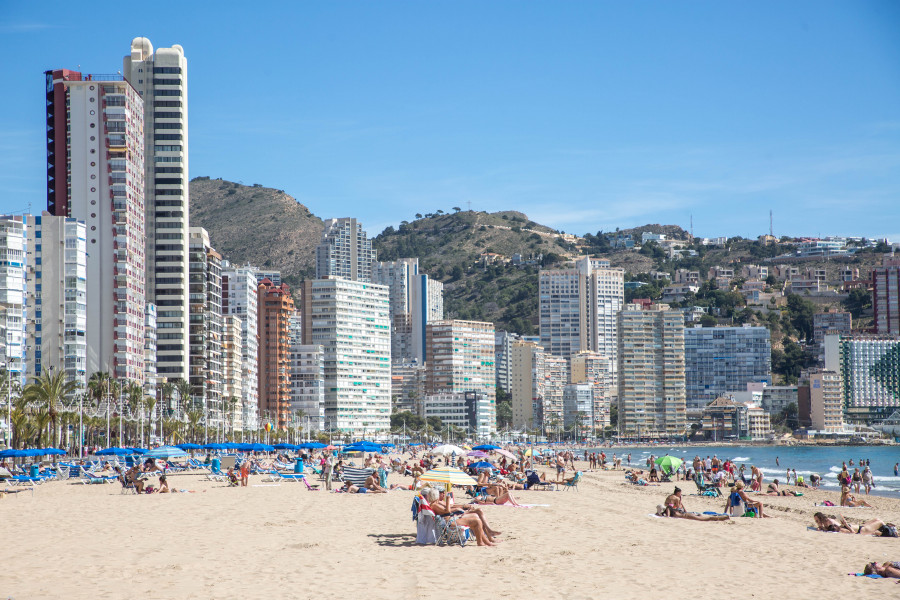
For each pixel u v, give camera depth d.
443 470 41.12
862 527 40.53
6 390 136.62
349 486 69.12
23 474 91.25
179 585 25.62
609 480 110.38
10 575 27.16
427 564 29.81
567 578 27.53
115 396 177.50
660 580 27.36
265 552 32.34
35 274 187.62
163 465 105.75
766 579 27.66
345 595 24.47
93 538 36.81
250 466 101.44
